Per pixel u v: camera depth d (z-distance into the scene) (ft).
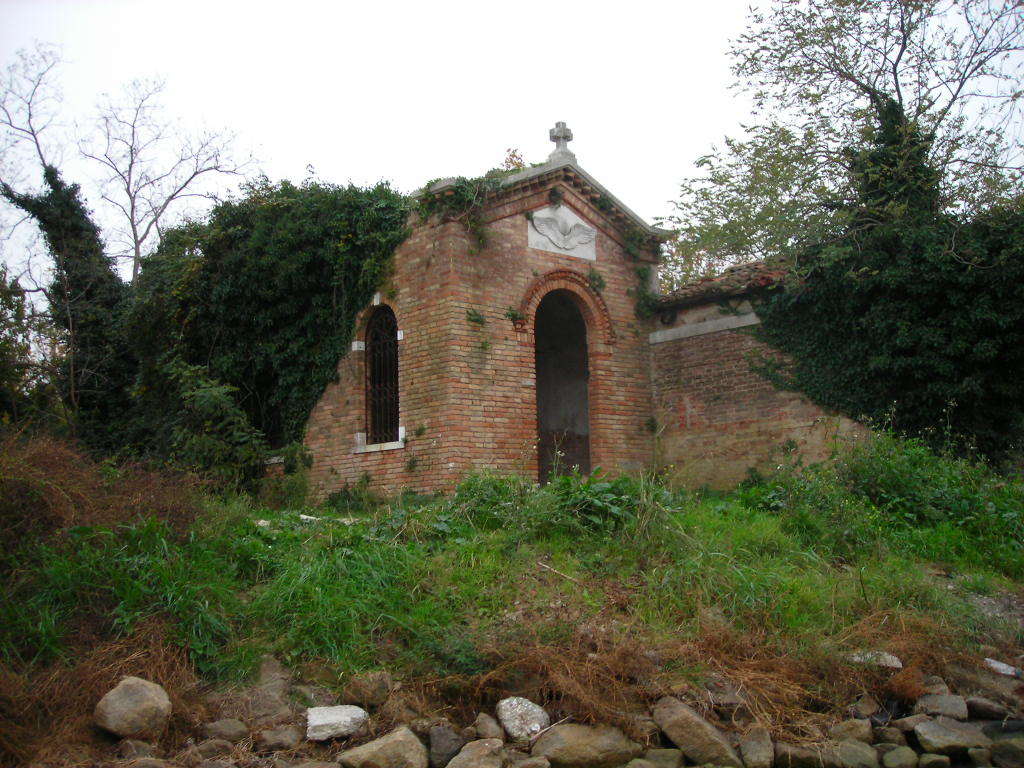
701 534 32.83
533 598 27.37
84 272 89.51
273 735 20.99
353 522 33.68
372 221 59.98
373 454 57.88
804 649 25.64
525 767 20.35
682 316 64.95
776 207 66.59
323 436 61.36
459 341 54.85
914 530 37.37
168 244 82.74
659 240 67.05
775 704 23.39
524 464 56.80
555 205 61.52
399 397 57.06
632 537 31.58
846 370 55.36
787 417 58.23
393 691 22.94
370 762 19.99
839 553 34.60
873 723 23.54
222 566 27.09
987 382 50.19
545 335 72.54
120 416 86.63
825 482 39.52
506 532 32.19
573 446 70.38
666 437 64.80
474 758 20.36
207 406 59.47
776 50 70.64
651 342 66.54
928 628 27.61
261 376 67.00
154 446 71.41
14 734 19.47
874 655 25.58
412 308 56.95
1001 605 31.30
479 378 55.52
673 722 21.90
